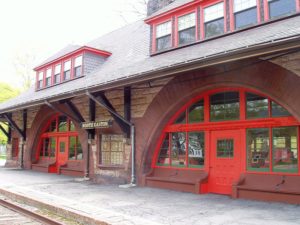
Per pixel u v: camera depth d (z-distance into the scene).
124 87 12.67
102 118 14.16
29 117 20.30
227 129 10.29
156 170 12.22
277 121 9.08
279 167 9.09
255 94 9.73
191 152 11.27
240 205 8.39
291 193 8.38
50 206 8.48
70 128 17.61
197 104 11.23
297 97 8.21
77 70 16.77
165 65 9.34
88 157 14.77
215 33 10.88
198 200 9.20
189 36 11.69
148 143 12.05
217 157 10.48
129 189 11.38
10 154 22.34
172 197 9.72
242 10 10.18
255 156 9.61
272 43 6.66
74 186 12.29
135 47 15.44
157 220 6.83
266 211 7.61
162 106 11.65
